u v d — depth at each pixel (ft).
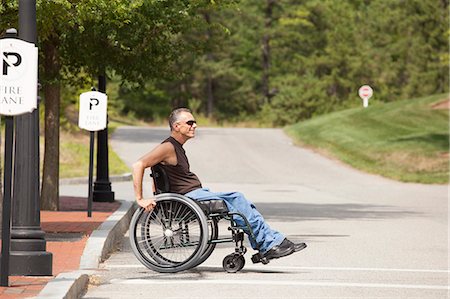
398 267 75.97
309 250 87.30
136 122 456.45
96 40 115.65
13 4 89.51
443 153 243.19
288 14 548.72
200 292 61.77
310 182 201.87
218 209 69.56
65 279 59.52
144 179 199.72
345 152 256.32
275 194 169.58
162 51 119.96
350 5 557.74
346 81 526.16
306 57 548.72
